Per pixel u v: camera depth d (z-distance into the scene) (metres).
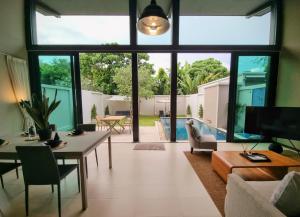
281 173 2.40
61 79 4.39
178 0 4.05
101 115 6.38
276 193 1.18
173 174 2.75
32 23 4.18
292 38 3.83
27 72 4.15
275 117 3.13
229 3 4.19
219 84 6.24
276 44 4.15
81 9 4.20
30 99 4.21
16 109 3.79
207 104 7.22
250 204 1.12
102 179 2.60
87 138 2.44
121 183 2.48
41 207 1.98
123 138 5.04
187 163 3.18
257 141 4.49
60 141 2.13
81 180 1.91
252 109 3.32
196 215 1.83
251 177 2.45
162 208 1.94
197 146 3.55
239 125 4.49
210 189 2.32
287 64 3.98
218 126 6.36
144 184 2.45
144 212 1.88
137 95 4.41
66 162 3.27
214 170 2.83
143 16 2.13
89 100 5.85
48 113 2.37
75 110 4.45
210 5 4.18
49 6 4.25
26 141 2.31
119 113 6.76
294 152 3.65
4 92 3.50
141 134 5.58
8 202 2.07
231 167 2.26
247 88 4.41
